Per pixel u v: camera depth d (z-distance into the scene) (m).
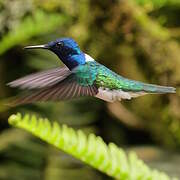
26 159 11.78
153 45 10.72
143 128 12.56
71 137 6.89
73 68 5.38
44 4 10.16
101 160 6.97
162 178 7.23
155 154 11.95
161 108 11.23
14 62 12.23
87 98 12.22
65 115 11.96
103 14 10.63
